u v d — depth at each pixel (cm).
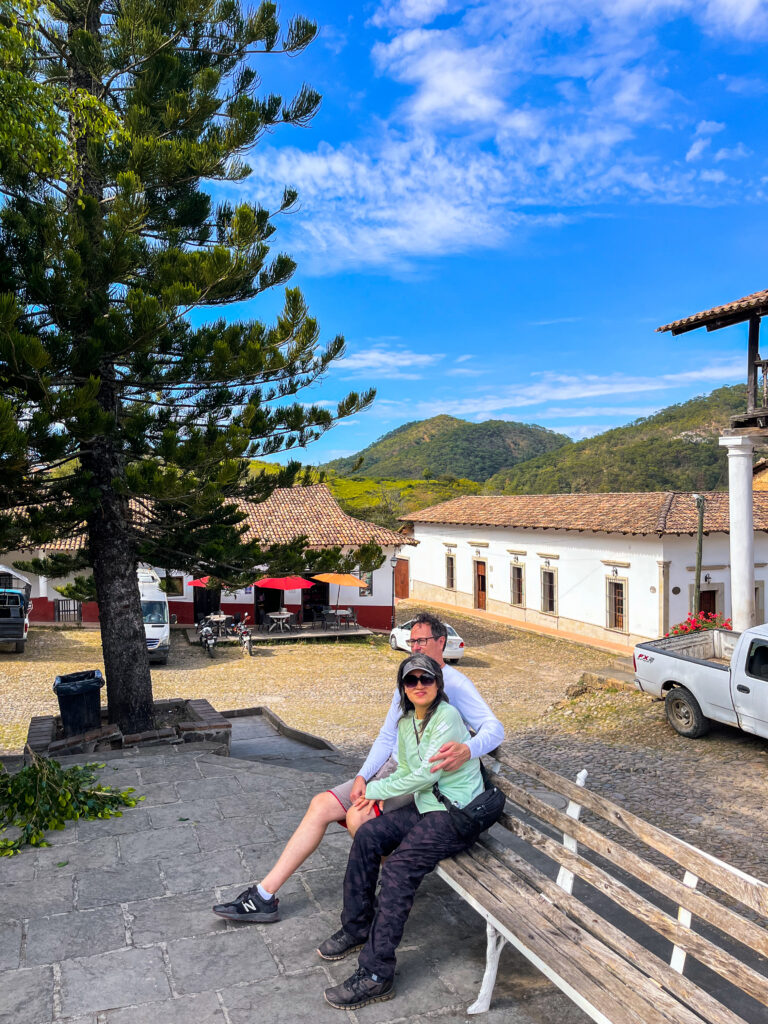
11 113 609
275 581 2472
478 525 3169
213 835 498
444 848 339
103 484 891
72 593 1413
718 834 809
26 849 478
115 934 377
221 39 994
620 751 1128
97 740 807
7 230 781
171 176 877
